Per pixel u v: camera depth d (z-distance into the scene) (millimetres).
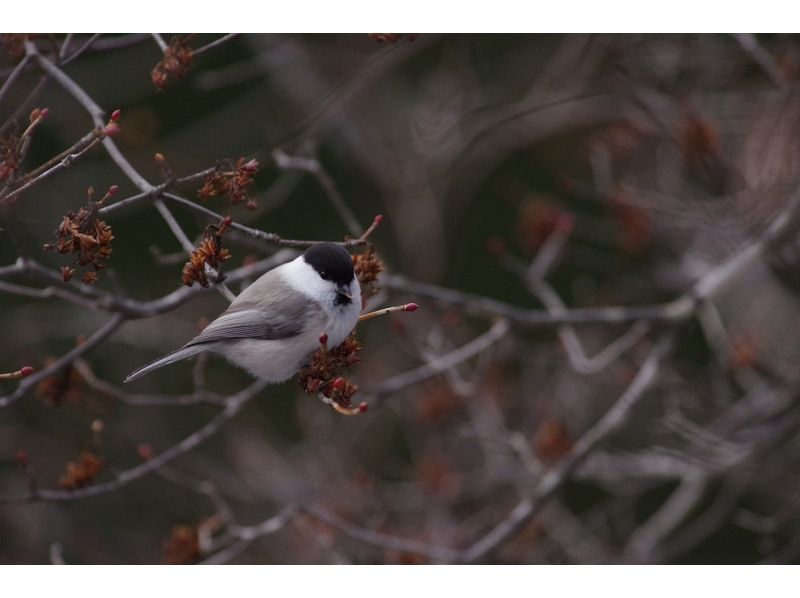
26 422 15602
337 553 10617
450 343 13195
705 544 16016
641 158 12602
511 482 12695
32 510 14633
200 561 9422
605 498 16750
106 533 15172
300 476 14055
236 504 15352
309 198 17469
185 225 16219
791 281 13062
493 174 17953
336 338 7391
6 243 15438
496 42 16391
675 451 11664
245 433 15188
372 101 16750
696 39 12625
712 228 11531
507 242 18016
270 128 15516
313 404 14836
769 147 11258
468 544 12570
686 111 11641
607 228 16766
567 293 17156
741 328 12695
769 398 12070
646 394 12594
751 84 13672
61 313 15398
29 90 14422
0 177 6336
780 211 11141
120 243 16547
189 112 16625
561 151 15305
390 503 13047
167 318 15125
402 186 16031
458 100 15234
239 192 6738
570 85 14039
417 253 15773
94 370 15789
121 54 15906
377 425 15672
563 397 13297
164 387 16016
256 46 14477
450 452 13484
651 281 14102
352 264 7355
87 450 8859
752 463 11883
